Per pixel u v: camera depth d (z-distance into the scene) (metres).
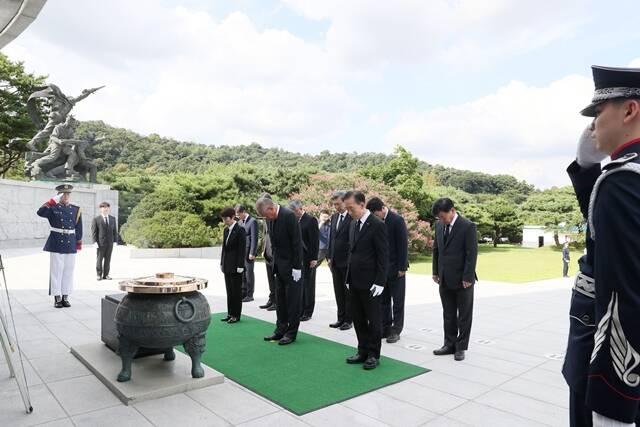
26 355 4.50
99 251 9.94
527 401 3.52
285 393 3.61
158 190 19.14
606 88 1.42
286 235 5.21
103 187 21.08
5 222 17.06
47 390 3.59
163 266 13.20
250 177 23.50
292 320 5.18
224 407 3.33
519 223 38.03
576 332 1.56
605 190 1.32
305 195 19.19
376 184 20.78
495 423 3.12
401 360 4.60
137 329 3.44
